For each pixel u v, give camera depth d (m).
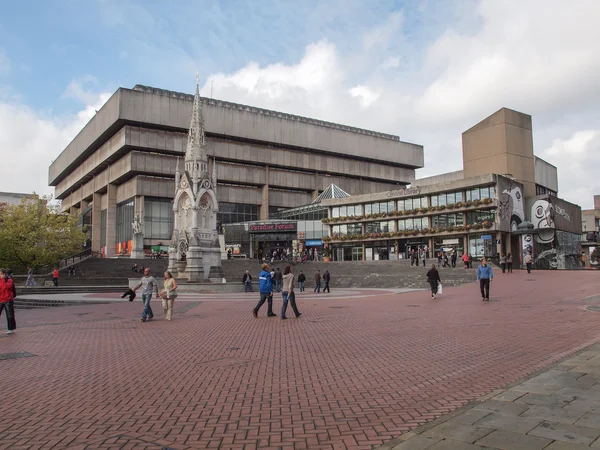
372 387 7.68
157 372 9.19
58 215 56.69
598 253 84.25
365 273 47.56
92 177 97.12
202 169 41.22
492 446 4.95
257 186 93.69
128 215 82.81
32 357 11.15
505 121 65.38
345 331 13.89
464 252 59.62
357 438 5.49
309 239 76.00
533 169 68.19
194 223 39.72
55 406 7.11
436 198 63.66
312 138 97.50
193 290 35.22
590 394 6.57
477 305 19.59
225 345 12.02
